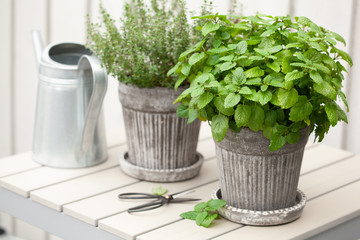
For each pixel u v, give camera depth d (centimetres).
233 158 124
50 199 139
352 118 191
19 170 156
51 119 155
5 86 263
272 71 120
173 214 133
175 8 156
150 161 149
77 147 156
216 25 124
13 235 271
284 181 125
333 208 136
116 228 125
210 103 121
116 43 143
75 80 152
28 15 248
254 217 125
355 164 163
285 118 120
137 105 143
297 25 126
